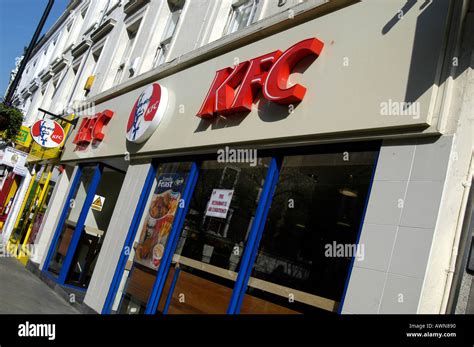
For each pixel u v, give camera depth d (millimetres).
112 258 7426
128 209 7594
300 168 4535
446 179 3078
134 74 10078
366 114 3725
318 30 4719
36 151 15273
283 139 4605
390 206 3338
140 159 7957
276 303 4121
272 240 4488
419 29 3564
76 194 10812
